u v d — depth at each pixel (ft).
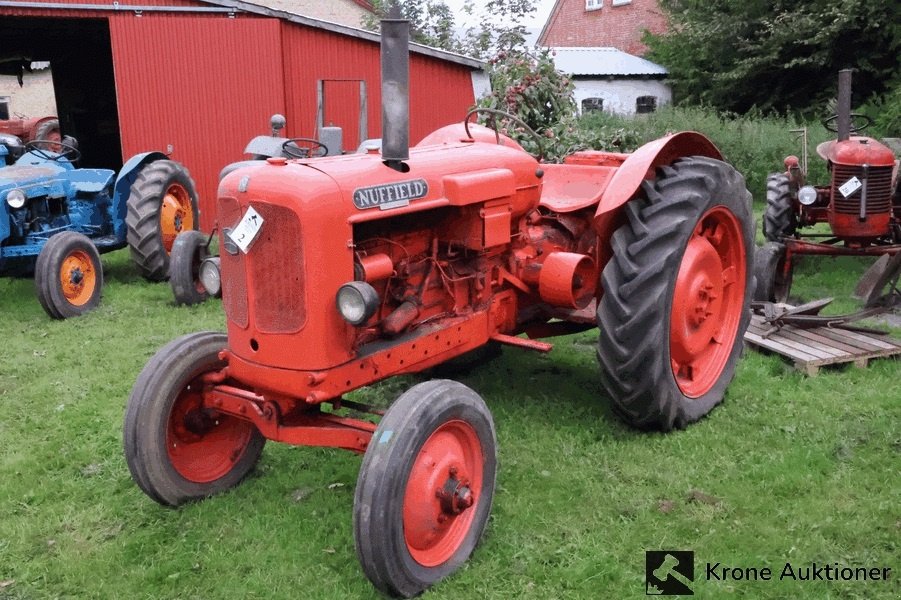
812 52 53.31
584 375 15.85
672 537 10.15
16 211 22.63
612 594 9.14
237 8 33.19
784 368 15.71
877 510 10.52
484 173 11.64
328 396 9.68
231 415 11.12
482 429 9.77
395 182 10.36
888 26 48.29
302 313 9.49
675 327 12.60
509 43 51.88
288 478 11.91
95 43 48.47
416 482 8.96
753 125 45.16
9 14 31.71
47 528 10.81
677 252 12.06
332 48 35.29
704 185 12.62
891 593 9.02
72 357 17.92
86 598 9.39
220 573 9.73
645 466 11.87
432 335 11.12
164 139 33.73
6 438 13.71
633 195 12.84
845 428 12.96
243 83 33.86
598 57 68.13
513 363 16.60
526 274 12.98
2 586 9.59
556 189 14.90
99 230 25.98
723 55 59.00
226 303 10.27
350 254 9.68
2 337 19.63
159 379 10.61
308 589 9.32
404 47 10.07
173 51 33.12
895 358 16.11
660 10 70.95
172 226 26.13
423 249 11.50
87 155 53.01
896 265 19.19
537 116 28.60
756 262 20.26
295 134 35.47
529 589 9.24
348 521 10.69
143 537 10.48
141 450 10.56
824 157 21.54
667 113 49.96
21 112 86.58
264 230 9.53
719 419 13.46
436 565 9.32
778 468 11.64
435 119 37.58
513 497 11.14
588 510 10.78
